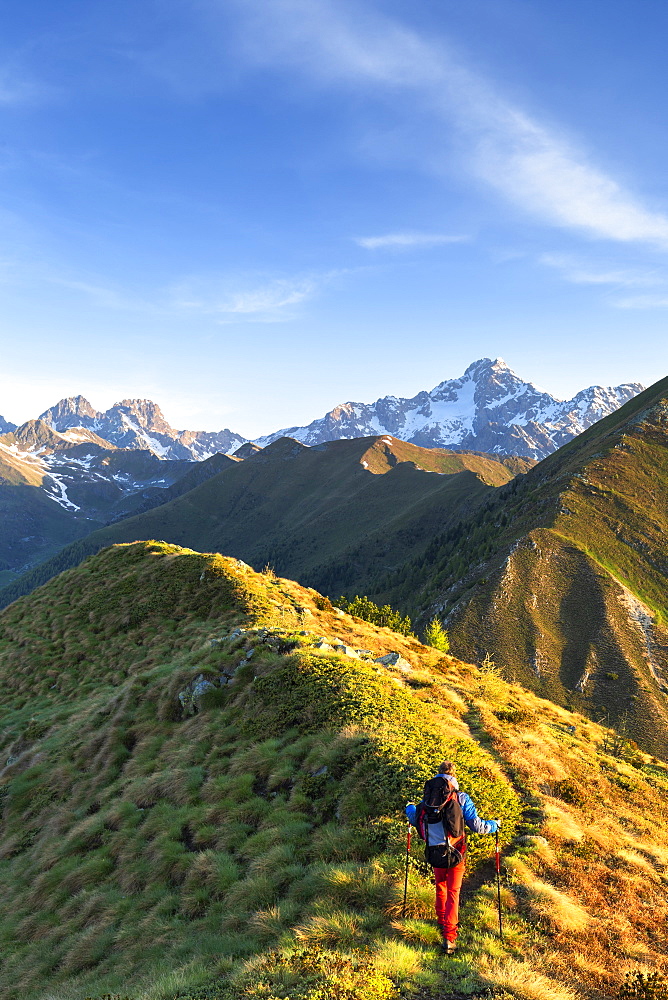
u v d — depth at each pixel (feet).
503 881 37.24
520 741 69.21
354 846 38.99
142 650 114.83
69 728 89.45
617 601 495.41
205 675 77.25
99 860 53.21
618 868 43.24
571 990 27.61
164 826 52.44
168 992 28.40
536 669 445.37
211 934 36.40
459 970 27.45
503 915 33.37
